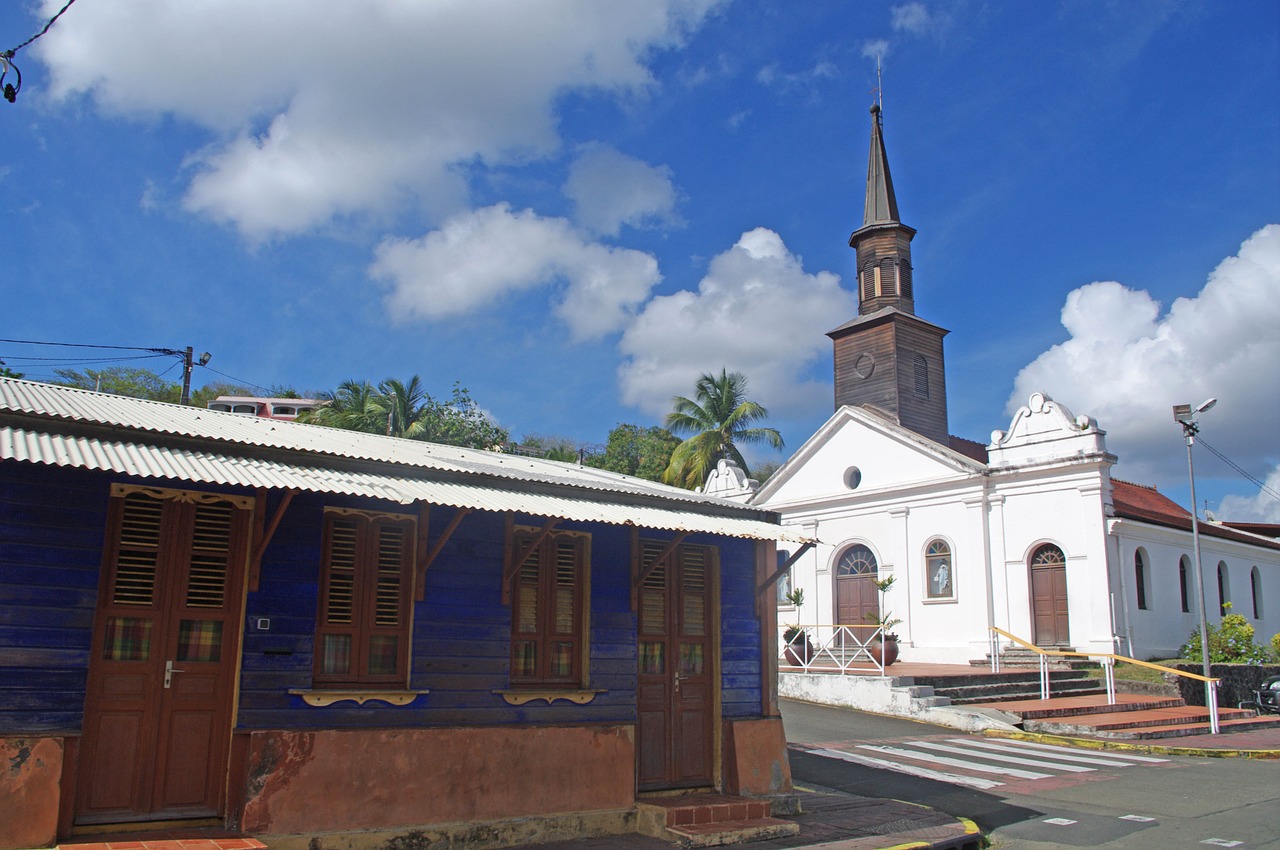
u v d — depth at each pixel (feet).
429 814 27.55
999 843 32.78
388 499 26.27
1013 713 61.77
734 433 129.39
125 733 24.58
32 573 23.63
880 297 105.70
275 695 26.07
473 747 28.78
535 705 30.76
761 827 31.30
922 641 90.43
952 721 61.11
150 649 25.27
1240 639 82.33
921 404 103.09
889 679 65.67
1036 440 85.71
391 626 28.84
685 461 127.54
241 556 26.84
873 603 95.50
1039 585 84.48
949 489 90.63
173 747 25.09
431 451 36.99
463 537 30.35
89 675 24.20
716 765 35.37
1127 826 34.58
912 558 92.63
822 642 91.15
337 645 27.91
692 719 35.40
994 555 87.10
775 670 37.42
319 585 27.73
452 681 29.14
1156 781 43.70
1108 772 45.91
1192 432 75.77
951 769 45.70
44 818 22.58
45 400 27.20
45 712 23.25
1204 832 33.53
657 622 35.24
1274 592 112.88
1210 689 62.39
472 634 29.89
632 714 32.99
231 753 25.32
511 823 28.94
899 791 40.65
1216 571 100.48
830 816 35.27
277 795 25.29
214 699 25.84
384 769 27.04
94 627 24.31
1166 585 89.30
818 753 48.88
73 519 24.41
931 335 106.22
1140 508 98.58
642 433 169.48
